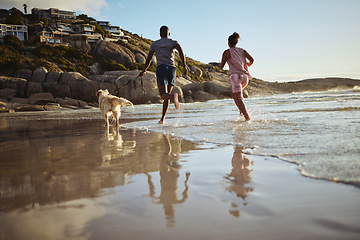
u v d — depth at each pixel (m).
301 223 1.06
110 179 1.81
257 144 2.78
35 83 30.27
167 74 5.72
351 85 68.69
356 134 2.98
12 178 1.89
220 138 3.34
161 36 5.94
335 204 1.22
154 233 1.04
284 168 1.87
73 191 1.58
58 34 63.41
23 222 1.17
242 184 1.58
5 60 41.34
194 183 1.66
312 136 3.00
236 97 5.34
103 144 3.40
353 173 1.64
